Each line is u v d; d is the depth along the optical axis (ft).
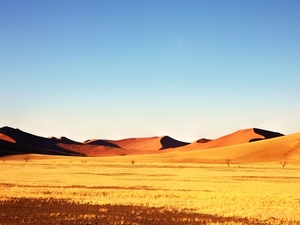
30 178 191.11
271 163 442.91
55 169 295.07
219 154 549.54
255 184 177.27
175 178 211.00
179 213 91.50
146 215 88.38
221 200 113.60
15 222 77.10
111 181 180.55
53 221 78.95
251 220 83.97
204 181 193.36
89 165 375.86
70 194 123.85
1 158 536.42
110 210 94.43
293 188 157.89
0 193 121.29
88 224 76.69
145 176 223.92
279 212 93.66
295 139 549.95
